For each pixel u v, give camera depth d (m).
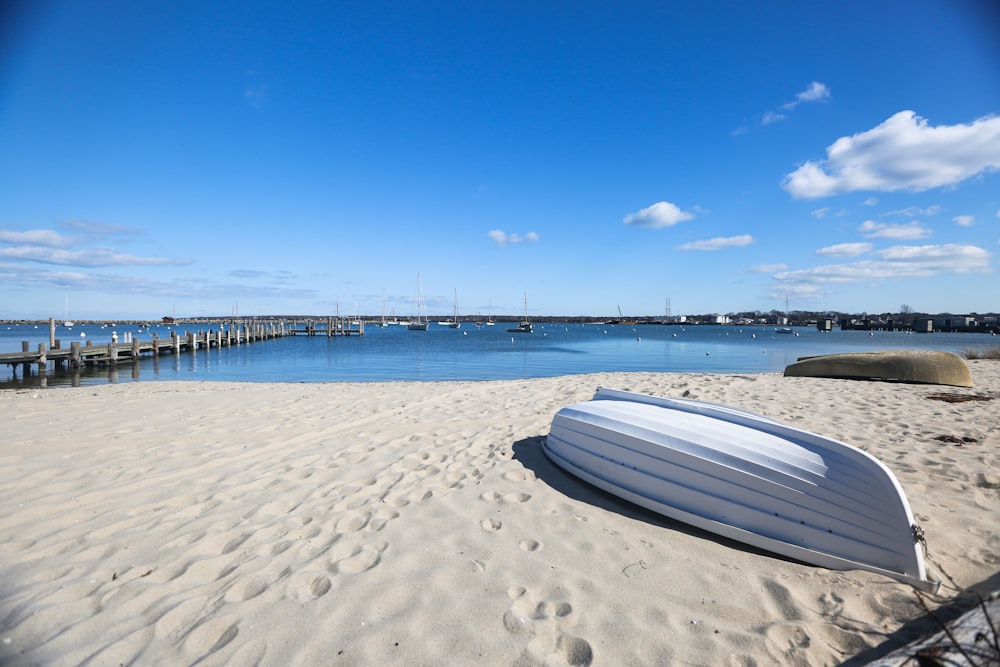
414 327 103.25
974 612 2.13
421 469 5.16
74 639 2.49
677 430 4.04
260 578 3.04
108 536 3.62
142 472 5.05
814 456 3.45
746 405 8.42
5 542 3.52
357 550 3.39
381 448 5.96
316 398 9.75
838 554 3.16
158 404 9.07
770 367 23.33
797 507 3.34
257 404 9.05
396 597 2.84
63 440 6.31
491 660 2.36
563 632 2.55
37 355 21.95
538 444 5.98
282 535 3.63
